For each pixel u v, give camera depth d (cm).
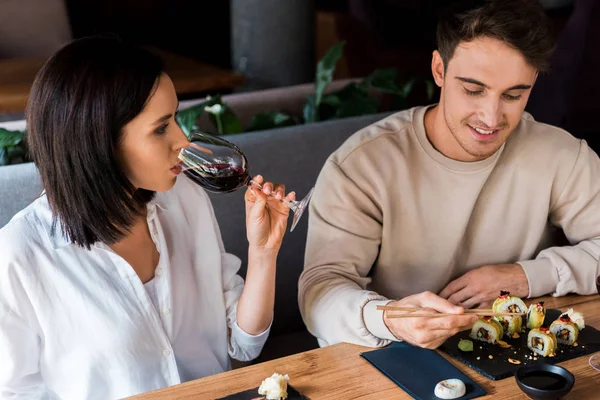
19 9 427
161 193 171
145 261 164
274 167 235
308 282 173
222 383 137
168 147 146
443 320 138
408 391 134
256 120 278
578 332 155
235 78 379
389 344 152
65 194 145
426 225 185
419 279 188
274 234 162
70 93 138
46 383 157
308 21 472
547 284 176
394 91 309
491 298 175
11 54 427
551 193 189
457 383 133
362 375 140
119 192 146
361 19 539
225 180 149
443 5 545
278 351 223
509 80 158
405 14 543
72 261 152
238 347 175
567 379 131
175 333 167
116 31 618
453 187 181
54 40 436
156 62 144
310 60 480
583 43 379
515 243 191
